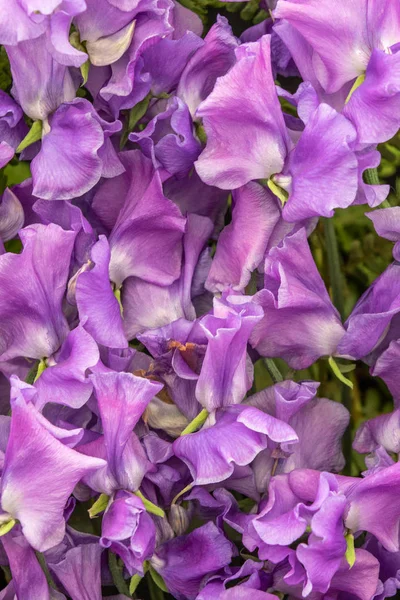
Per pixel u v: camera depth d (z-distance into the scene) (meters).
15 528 0.41
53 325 0.42
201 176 0.42
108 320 0.41
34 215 0.44
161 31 0.42
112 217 0.44
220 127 0.42
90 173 0.42
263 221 0.43
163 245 0.44
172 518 0.42
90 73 0.43
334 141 0.41
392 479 0.41
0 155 0.42
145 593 0.46
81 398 0.40
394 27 0.42
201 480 0.40
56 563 0.42
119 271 0.43
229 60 0.44
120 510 0.40
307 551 0.40
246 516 0.42
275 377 0.44
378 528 0.42
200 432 0.41
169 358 0.42
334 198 0.41
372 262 0.54
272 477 0.42
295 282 0.42
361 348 0.43
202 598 0.41
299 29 0.42
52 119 0.42
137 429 0.42
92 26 0.42
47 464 0.39
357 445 0.44
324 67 0.43
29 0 0.39
